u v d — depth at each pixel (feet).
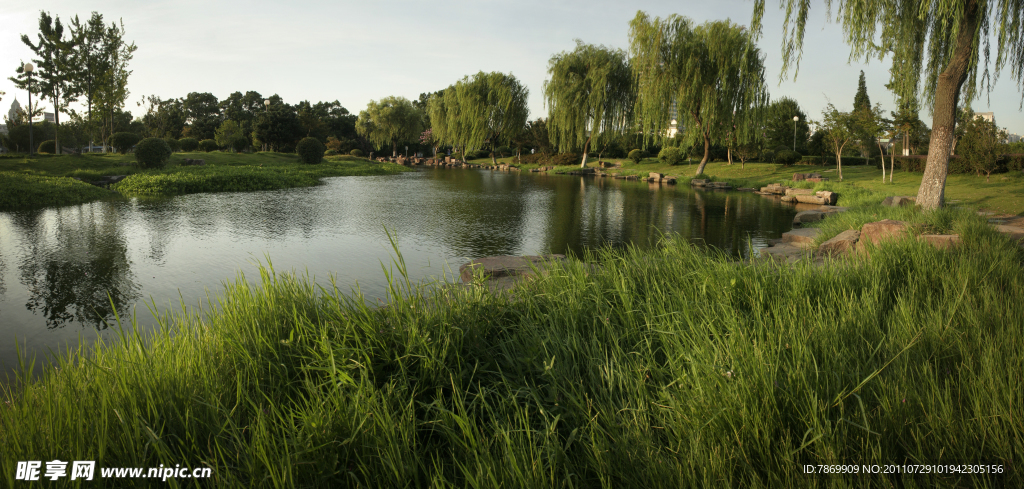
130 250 28.84
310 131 223.92
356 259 26.84
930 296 10.45
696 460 5.21
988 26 31.50
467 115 178.40
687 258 14.05
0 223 38.75
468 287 11.69
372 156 265.34
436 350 7.93
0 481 4.94
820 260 21.67
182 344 8.16
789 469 5.05
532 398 7.21
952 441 5.30
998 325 8.34
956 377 6.87
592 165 166.40
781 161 120.47
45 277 22.49
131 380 6.54
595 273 12.91
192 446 5.72
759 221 46.26
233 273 23.32
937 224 23.26
